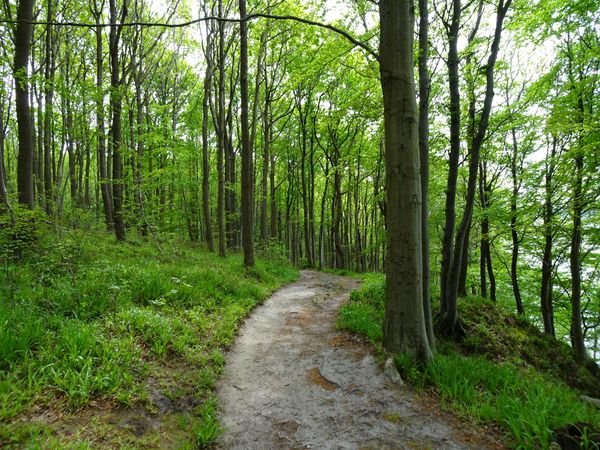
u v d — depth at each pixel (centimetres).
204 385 413
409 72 468
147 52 1605
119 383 350
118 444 284
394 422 345
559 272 1373
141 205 1230
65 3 1361
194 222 2764
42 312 455
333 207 2525
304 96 2023
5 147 2605
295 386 440
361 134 2039
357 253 2817
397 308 483
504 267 1714
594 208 920
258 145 2405
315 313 831
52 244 683
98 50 1377
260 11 1395
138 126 1216
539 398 366
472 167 699
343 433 334
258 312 805
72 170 1675
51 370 334
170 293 651
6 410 277
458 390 395
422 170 600
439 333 798
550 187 1018
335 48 840
